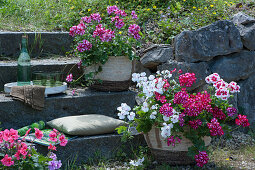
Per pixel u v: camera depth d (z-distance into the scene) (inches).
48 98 141.2
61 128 131.4
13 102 135.7
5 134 92.9
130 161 131.3
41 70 160.2
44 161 98.0
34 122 140.1
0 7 217.6
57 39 185.5
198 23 189.8
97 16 154.9
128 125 139.3
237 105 173.2
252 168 129.2
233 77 171.6
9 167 93.4
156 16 203.9
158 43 178.7
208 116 124.0
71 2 229.5
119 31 162.9
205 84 167.9
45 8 225.8
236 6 213.2
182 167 126.8
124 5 221.5
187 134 119.3
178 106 121.3
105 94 150.8
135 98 163.5
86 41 144.3
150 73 173.5
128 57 150.2
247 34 171.5
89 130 130.6
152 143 126.9
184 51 164.4
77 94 149.1
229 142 154.3
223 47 169.2
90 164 126.9
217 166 129.4
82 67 158.9
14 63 162.4
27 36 165.0
